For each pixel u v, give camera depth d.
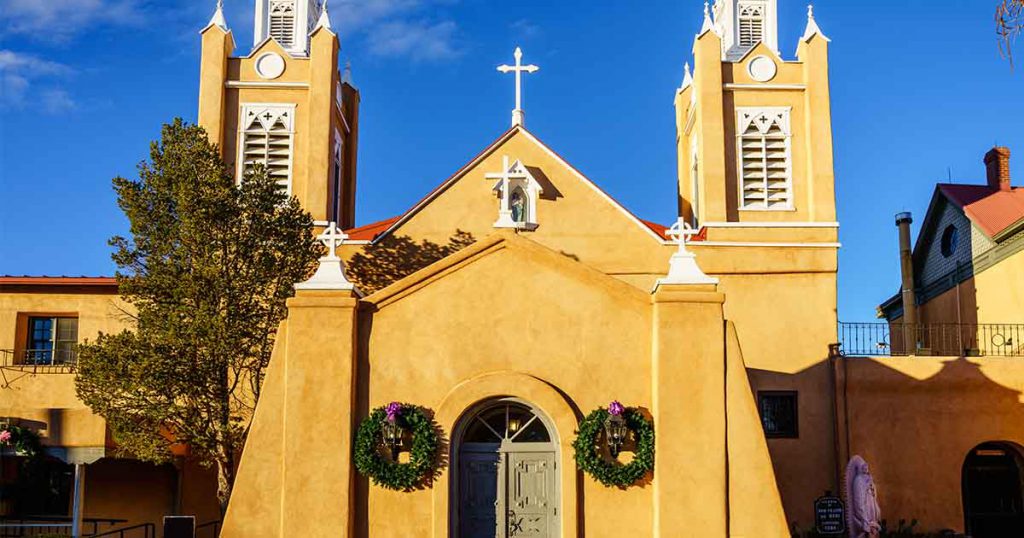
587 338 18.47
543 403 18.09
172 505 26.80
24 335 27.61
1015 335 29.66
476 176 27.03
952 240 34.88
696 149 30.73
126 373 21.45
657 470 17.86
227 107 29.00
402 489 17.83
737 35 31.02
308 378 17.95
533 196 26.80
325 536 17.44
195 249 22.59
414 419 17.89
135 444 21.73
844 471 25.31
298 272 23.17
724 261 27.12
